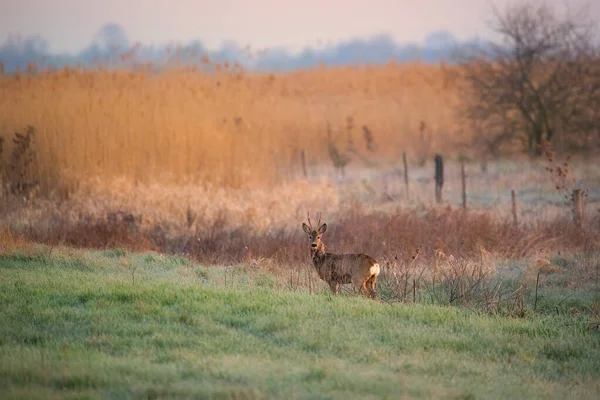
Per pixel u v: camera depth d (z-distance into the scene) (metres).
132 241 32.03
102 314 19.84
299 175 61.62
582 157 67.94
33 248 28.72
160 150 47.81
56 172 43.53
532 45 69.62
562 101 68.62
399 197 49.91
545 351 19.08
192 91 56.81
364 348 17.92
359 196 49.84
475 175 61.53
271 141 58.75
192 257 30.03
